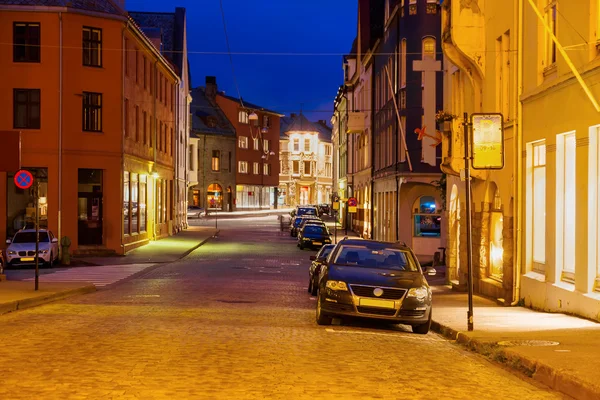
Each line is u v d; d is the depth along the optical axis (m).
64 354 9.79
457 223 25.50
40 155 33.81
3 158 22.20
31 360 9.30
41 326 12.94
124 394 7.38
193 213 83.06
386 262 15.31
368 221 52.62
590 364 9.04
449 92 25.27
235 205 93.50
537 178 17.59
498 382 8.94
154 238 45.72
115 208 35.41
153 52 43.06
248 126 96.94
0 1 33.56
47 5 33.62
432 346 12.27
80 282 22.95
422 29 36.97
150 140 43.97
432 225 39.47
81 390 7.54
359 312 13.78
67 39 34.00
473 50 21.45
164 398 7.25
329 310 13.95
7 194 33.81
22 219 33.91
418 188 39.16
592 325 13.32
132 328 12.70
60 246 33.53
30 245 29.66
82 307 16.91
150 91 43.78
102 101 35.19
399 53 38.12
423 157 37.12
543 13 17.02
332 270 14.51
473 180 22.44
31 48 33.97
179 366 9.02
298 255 39.88
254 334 12.35
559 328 13.09
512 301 18.53
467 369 9.84
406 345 12.13
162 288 22.53
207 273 28.44
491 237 21.77
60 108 33.91
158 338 11.47
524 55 18.11
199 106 92.00
